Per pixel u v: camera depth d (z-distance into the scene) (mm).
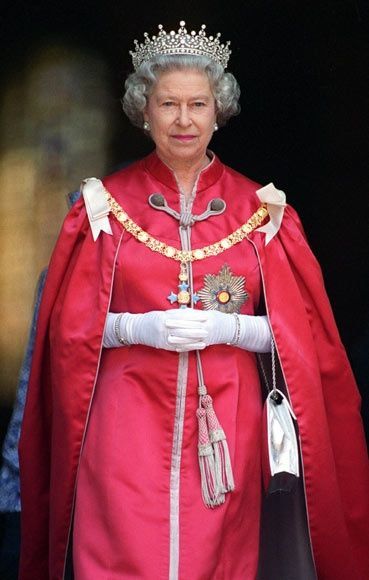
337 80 32562
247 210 22188
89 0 33656
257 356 22609
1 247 33969
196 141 21734
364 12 32094
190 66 21484
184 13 33188
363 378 28141
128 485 21125
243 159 33250
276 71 32781
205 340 21109
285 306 22031
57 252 22047
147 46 21891
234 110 22375
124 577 20828
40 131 33906
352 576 22875
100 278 21703
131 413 21422
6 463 25094
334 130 32719
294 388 21938
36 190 33969
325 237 32844
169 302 21594
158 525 21062
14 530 27328
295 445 21484
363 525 23141
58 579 22234
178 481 21391
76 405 21719
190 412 21562
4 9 34156
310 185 32938
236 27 32812
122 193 22156
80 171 33875
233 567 21609
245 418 21719
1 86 33938
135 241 21781
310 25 32500
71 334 21688
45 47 33906
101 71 33781
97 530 21188
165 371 21516
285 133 32969
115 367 21734
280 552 22812
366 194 32656
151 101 21797
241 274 21844
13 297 33969
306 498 22156
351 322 32562
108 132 33812
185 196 22156
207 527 21188
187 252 21703
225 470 21250
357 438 22969
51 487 22281
